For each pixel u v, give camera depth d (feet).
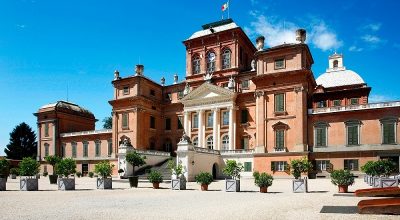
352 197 70.59
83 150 242.17
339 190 86.38
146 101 215.72
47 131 257.34
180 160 150.51
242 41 213.05
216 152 173.88
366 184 110.11
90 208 55.36
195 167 153.48
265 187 93.45
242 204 60.59
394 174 136.05
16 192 92.48
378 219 39.96
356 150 149.28
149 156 184.14
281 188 107.55
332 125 156.66
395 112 143.33
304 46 162.71
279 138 164.55
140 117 211.41
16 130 298.35
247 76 196.44
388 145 143.33
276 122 166.09
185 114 206.69
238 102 192.34
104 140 233.35
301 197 73.36
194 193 90.22
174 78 236.22
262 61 172.86
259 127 170.09
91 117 282.15
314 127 160.04
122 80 218.38
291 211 49.57
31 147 298.35
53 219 43.47
